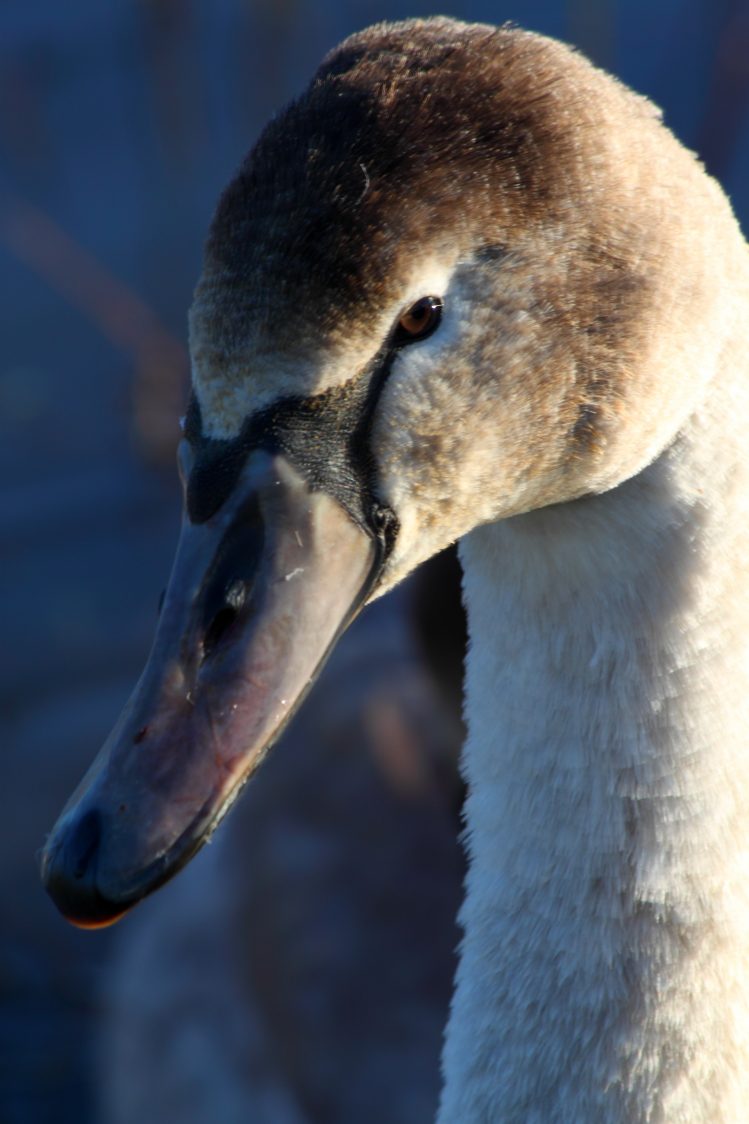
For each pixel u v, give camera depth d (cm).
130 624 1239
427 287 463
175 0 1410
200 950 972
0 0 1583
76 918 449
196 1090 924
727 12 1253
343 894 922
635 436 485
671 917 505
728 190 1336
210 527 473
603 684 504
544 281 471
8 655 1229
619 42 1460
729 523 490
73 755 1172
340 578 476
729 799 498
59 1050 1032
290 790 989
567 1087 515
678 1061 509
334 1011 880
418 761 957
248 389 467
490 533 523
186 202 1423
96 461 1303
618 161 475
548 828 515
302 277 456
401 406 471
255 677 464
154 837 450
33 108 1485
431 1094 847
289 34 1404
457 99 465
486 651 532
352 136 459
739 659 494
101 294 1324
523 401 479
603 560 499
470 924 538
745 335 493
